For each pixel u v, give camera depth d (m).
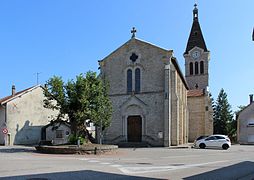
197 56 70.19
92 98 28.70
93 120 29.03
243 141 57.59
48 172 13.75
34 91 42.69
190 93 56.19
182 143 43.84
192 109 54.41
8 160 19.02
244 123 58.03
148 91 40.22
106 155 25.45
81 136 29.17
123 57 42.19
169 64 39.72
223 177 13.18
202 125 53.53
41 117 42.97
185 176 13.27
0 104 39.53
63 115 30.05
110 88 42.12
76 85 28.22
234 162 20.02
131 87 41.28
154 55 40.56
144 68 40.81
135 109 40.59
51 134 42.62
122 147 37.59
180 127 42.94
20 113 40.66
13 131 39.62
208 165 18.03
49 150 26.70
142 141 39.47
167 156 24.78
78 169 15.05
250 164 18.80
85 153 25.91
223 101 77.56
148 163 18.84
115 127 41.03
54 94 28.56
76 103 27.98
